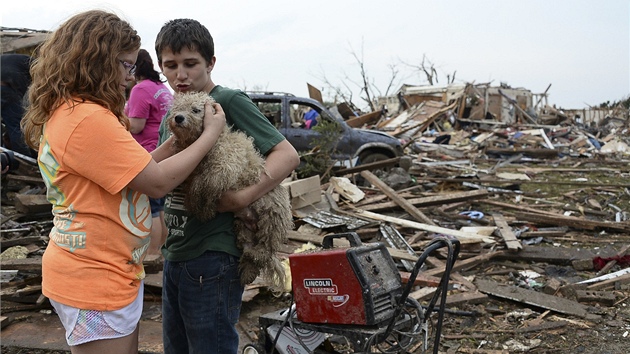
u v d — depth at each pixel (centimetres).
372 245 308
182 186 278
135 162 229
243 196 262
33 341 452
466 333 487
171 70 287
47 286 240
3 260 556
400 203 894
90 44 230
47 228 697
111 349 242
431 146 2044
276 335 329
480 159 1884
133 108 500
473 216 892
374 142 1152
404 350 306
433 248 287
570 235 809
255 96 1095
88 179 232
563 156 2041
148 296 535
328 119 1112
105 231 235
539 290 600
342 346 428
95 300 233
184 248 271
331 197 853
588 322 509
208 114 261
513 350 457
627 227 813
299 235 691
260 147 279
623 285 601
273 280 307
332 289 296
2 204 754
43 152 237
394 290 302
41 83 236
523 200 1062
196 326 269
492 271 662
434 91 3042
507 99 3078
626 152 2227
